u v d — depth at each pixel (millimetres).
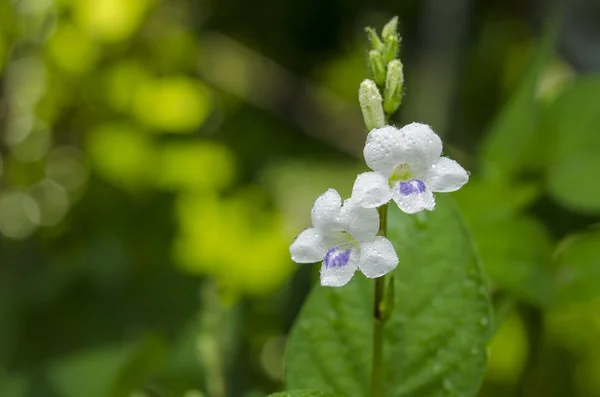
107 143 429
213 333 365
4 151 437
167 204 451
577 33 461
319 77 595
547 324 370
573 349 383
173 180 437
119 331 431
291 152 588
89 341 429
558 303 347
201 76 534
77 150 443
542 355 365
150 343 360
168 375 361
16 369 416
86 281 435
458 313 303
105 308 435
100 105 436
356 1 577
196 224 421
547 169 359
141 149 433
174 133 464
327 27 587
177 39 464
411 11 578
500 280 346
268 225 436
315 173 596
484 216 347
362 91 278
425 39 542
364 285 306
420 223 307
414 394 302
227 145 545
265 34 583
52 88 430
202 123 512
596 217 372
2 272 440
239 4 568
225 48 575
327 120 592
